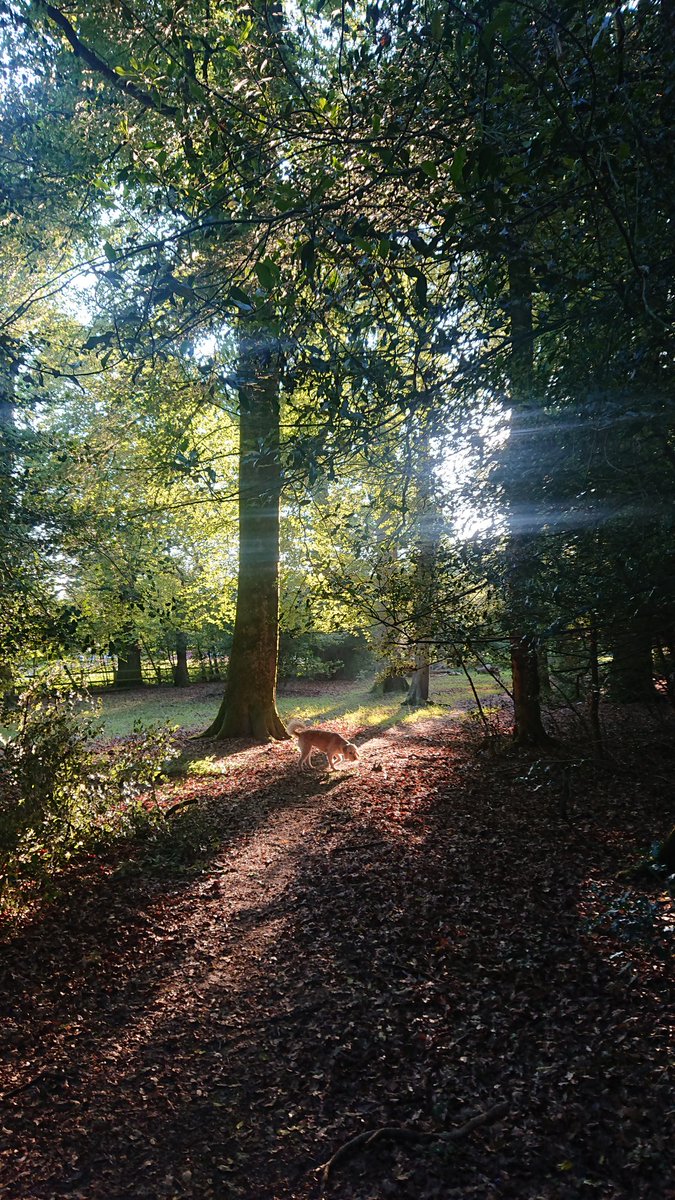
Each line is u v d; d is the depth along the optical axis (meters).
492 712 15.73
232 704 15.36
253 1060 4.22
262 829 8.83
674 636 4.68
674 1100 3.48
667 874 5.92
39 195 7.53
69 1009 4.87
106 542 7.31
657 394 3.15
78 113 7.99
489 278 2.98
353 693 27.48
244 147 3.07
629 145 2.42
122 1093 3.98
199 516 16.08
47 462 7.54
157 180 3.37
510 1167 3.25
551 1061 3.93
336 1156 3.38
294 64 3.47
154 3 3.87
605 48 2.39
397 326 3.17
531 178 2.54
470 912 5.96
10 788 6.32
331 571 5.83
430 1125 3.57
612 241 2.89
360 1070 4.04
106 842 7.91
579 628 4.44
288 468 3.46
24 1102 3.91
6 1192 3.29
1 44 6.91
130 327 3.24
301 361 3.00
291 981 5.09
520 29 2.32
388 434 3.99
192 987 5.11
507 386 4.22
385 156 2.70
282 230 3.25
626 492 3.87
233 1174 3.36
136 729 9.14
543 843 7.59
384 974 5.07
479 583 5.06
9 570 5.88
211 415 13.79
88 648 6.68
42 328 10.00
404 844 7.84
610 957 4.84
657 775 9.70
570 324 3.38
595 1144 3.31
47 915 6.37
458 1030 4.33
